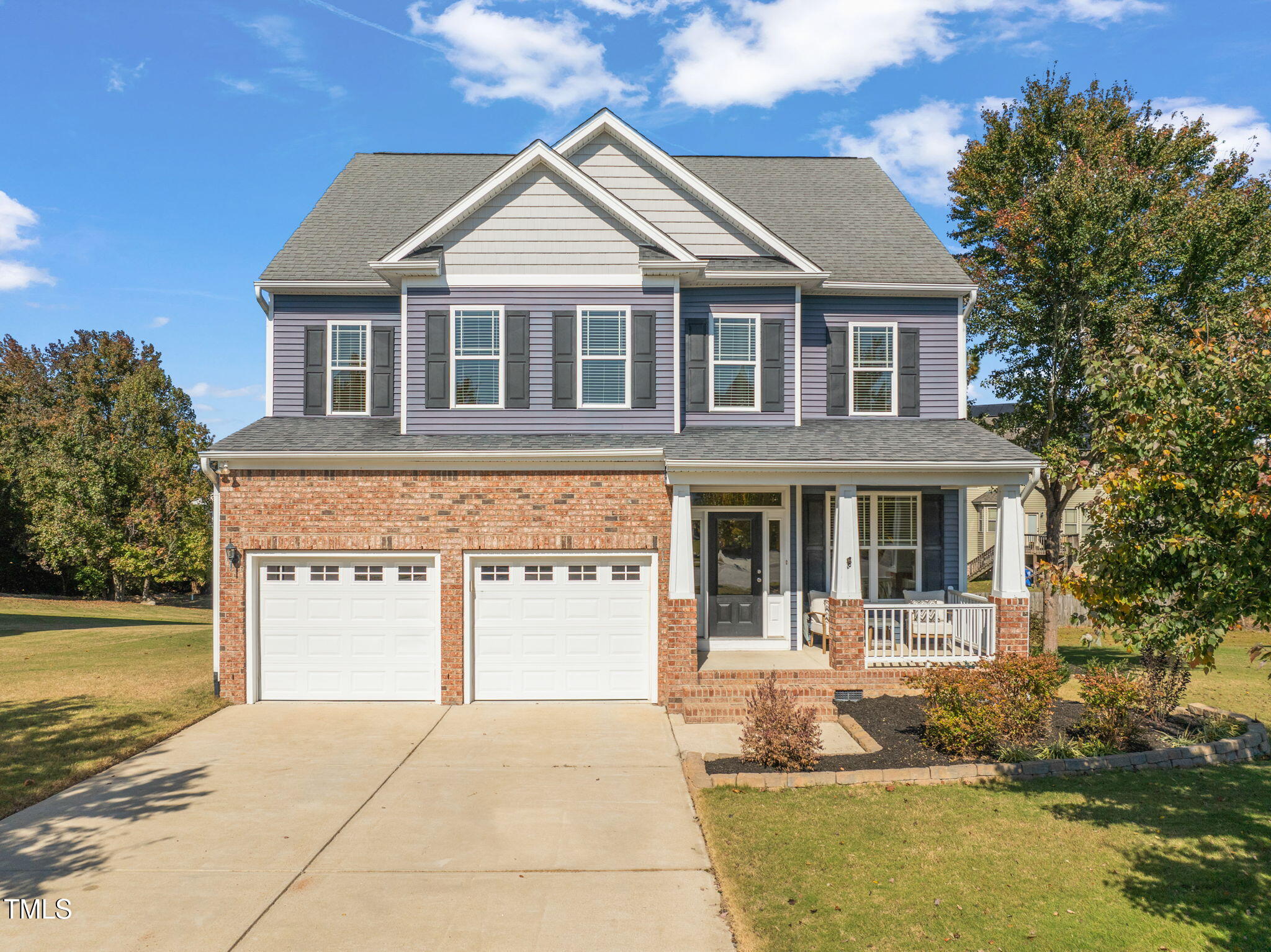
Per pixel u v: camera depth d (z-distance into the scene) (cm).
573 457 1337
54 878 704
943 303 1609
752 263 1539
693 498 1527
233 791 928
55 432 4088
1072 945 567
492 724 1221
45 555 3875
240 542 1339
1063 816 808
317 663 1354
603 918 633
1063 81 2241
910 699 1293
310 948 590
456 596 1344
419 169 2011
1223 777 930
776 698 1012
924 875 680
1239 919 599
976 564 3709
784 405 1539
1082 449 2034
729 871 698
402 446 1353
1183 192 2055
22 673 1548
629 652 1368
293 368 1562
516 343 1454
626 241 1461
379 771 998
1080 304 1908
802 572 1543
